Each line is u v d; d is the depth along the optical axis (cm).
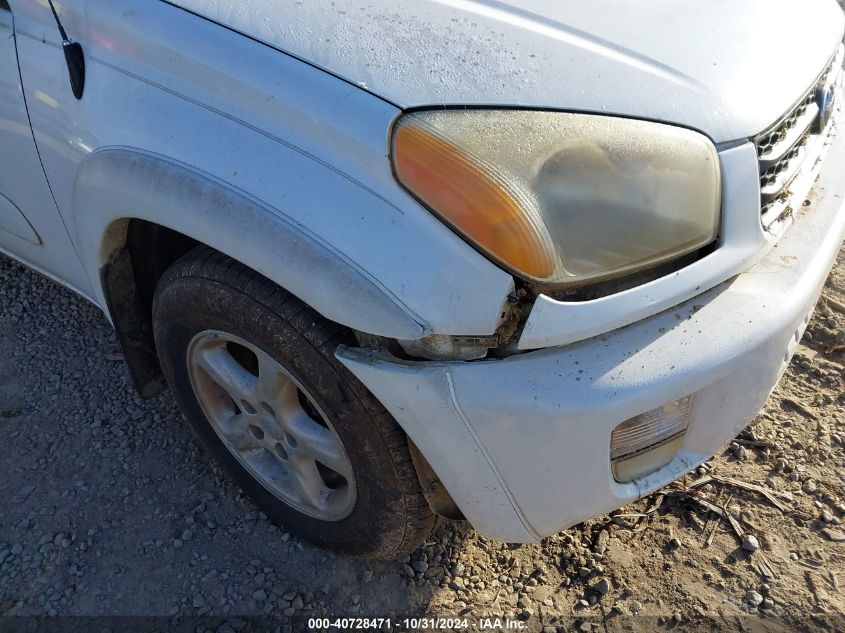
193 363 178
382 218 124
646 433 142
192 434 222
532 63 138
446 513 163
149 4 151
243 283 146
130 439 221
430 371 128
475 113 128
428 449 138
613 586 187
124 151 150
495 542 196
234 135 136
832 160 184
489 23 146
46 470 212
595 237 127
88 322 260
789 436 224
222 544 195
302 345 142
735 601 184
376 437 145
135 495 206
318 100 129
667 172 133
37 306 266
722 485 211
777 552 195
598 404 127
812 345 255
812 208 169
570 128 129
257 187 132
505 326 125
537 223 122
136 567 189
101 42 156
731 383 141
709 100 141
